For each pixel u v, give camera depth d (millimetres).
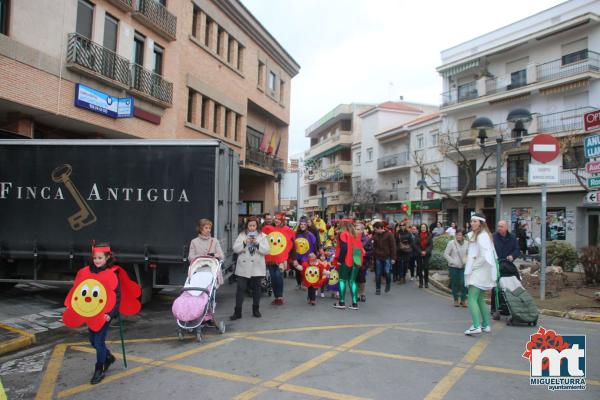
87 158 9406
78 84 13852
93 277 5137
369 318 8562
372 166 47625
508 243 8312
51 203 9398
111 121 15461
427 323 8133
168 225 9141
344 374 5199
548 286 12156
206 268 7223
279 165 31875
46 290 11172
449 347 6406
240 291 8359
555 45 29688
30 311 8844
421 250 13469
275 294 10047
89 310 5031
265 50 29156
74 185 9391
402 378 5059
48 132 15141
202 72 21812
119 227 9219
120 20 15992
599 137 9008
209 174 9172
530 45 31016
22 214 9430
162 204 9195
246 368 5453
